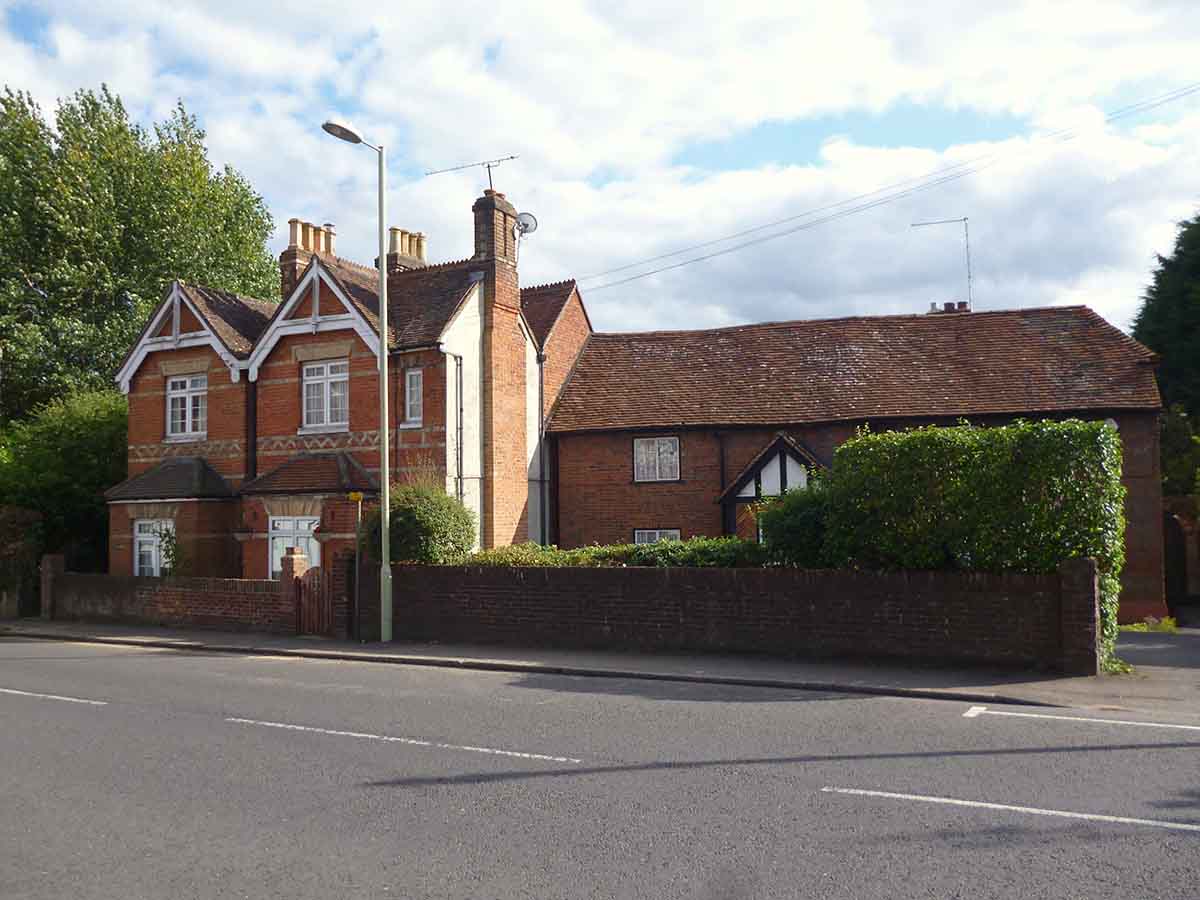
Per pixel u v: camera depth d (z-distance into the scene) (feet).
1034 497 44.55
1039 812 22.56
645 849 20.35
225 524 80.89
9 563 80.48
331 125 56.34
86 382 104.37
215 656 57.57
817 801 23.68
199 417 84.38
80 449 89.86
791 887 18.08
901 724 33.53
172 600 71.20
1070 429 44.42
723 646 51.34
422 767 27.71
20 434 90.43
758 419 81.30
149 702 39.60
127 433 92.17
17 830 22.35
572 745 30.40
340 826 22.27
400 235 91.25
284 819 22.89
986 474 45.21
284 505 75.41
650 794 24.53
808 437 80.18
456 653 54.44
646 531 83.97
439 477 72.95
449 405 74.08
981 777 25.86
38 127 110.22
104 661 54.90
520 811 23.25
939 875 18.60
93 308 109.60
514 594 57.26
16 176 107.76
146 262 114.01
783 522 50.83
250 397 80.84
